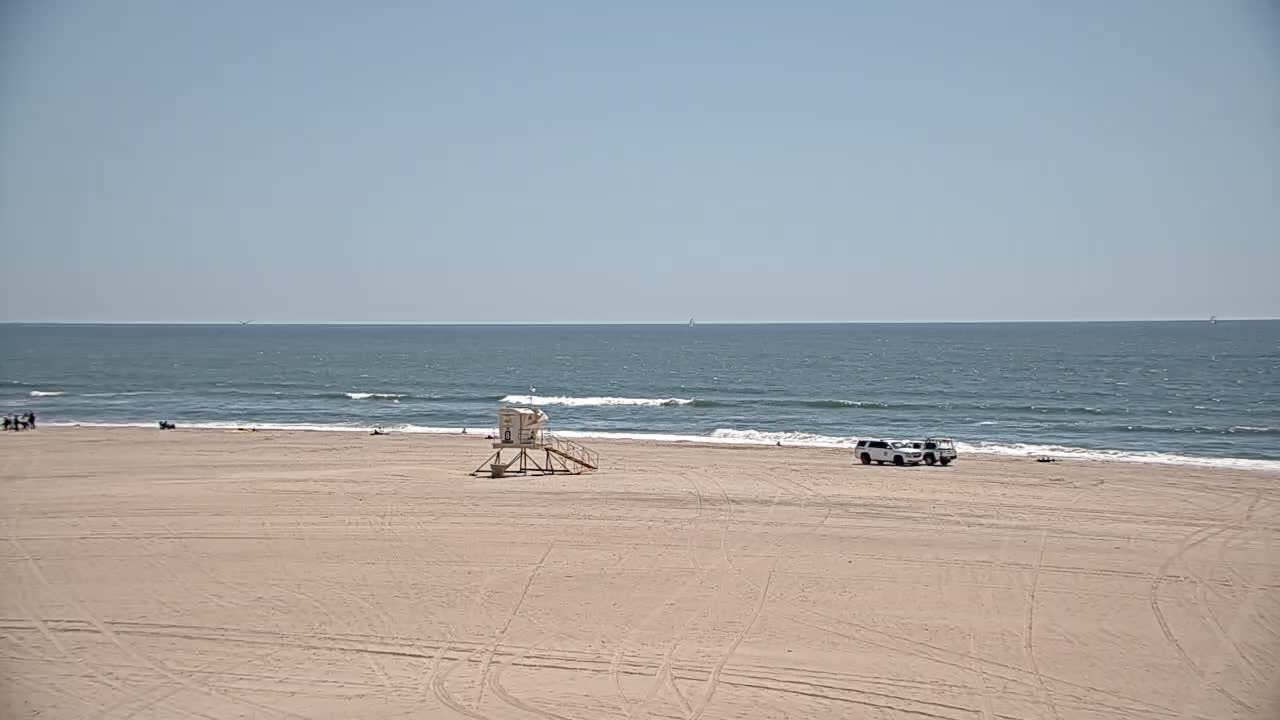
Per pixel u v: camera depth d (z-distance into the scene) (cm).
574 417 7438
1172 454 5331
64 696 1856
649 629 2230
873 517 3391
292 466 4603
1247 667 1998
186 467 4553
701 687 1908
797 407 8275
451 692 1880
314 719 1759
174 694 1869
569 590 2514
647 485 4053
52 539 3036
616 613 2338
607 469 4547
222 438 5762
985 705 1823
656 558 2819
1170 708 1806
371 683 1923
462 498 3725
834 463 4766
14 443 5491
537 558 2817
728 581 2598
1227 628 2228
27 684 1914
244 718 1764
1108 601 2430
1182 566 2744
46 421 7194
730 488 3981
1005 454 5244
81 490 3897
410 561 2783
